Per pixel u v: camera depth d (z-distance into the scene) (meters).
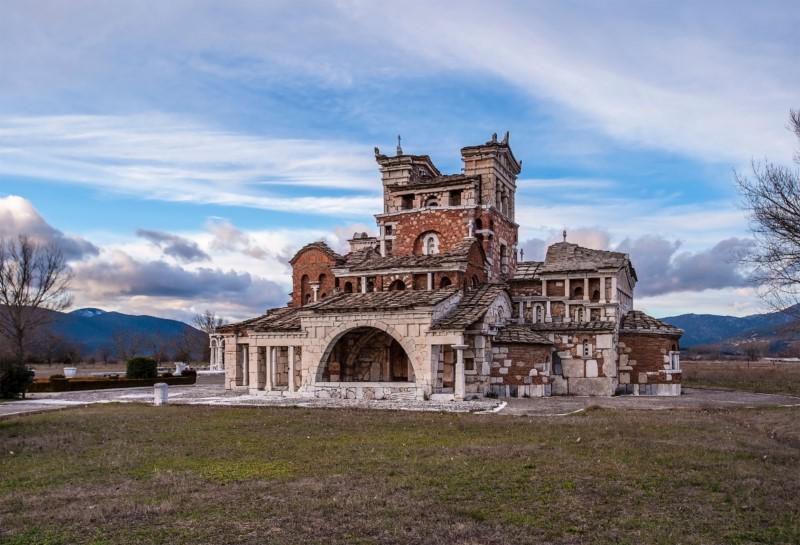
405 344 41.25
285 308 57.56
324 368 44.97
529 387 44.38
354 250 65.00
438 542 12.08
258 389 47.94
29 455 21.48
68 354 132.38
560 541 12.18
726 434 24.31
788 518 13.49
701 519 13.46
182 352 143.00
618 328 48.28
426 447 21.97
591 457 19.80
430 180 53.94
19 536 12.61
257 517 13.69
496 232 52.59
